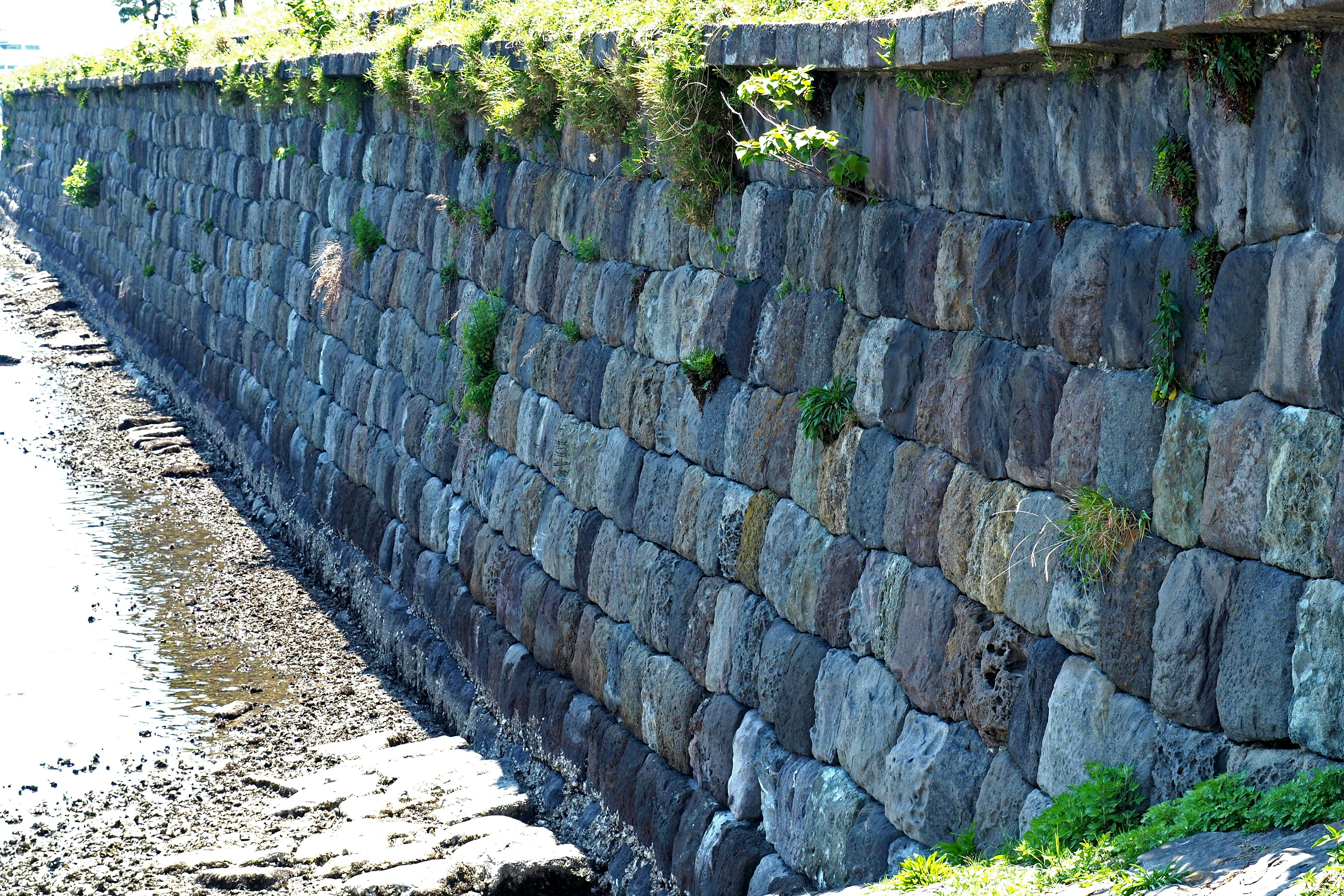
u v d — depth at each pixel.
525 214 11.56
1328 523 4.59
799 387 7.80
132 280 27.30
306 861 8.83
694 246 8.98
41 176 37.97
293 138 18.28
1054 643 5.87
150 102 26.48
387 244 14.97
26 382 25.41
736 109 8.20
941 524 6.56
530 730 10.58
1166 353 5.27
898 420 6.96
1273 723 4.77
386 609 13.57
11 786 10.31
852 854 6.89
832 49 6.86
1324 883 3.59
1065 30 5.19
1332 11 4.13
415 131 14.17
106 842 9.39
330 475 15.93
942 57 5.98
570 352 10.61
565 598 10.39
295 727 11.73
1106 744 5.48
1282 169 4.73
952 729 6.43
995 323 6.32
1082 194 5.78
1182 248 5.25
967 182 6.49
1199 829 4.60
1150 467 5.40
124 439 21.64
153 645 13.62
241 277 20.53
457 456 12.66
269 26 20.05
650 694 9.03
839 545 7.37
